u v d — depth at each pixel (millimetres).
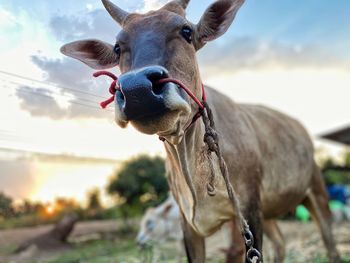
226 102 963
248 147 914
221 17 738
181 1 747
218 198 834
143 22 648
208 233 885
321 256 1810
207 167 800
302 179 1188
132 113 546
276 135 1104
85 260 2377
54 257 2684
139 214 4055
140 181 4051
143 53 604
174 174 849
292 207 1209
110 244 3127
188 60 647
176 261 1997
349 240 2270
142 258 2246
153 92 544
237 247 1266
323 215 1313
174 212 2266
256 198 907
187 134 731
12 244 3279
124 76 558
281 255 1410
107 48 766
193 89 664
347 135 3623
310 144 1288
